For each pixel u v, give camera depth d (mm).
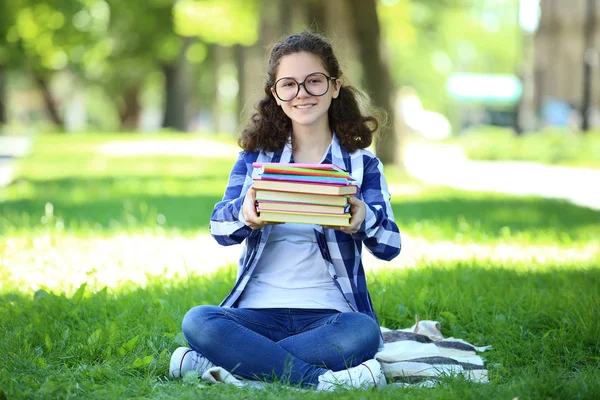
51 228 10680
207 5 36969
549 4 39281
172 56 49469
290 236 4629
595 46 35188
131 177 19875
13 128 58938
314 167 4250
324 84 4668
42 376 4535
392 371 4699
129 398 4184
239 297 4664
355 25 21531
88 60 49750
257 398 4039
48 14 43031
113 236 10242
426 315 6043
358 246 4668
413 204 14773
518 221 12391
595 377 4453
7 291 6965
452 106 75875
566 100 38344
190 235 10492
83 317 5891
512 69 84000
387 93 21812
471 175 24391
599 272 7773
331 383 4242
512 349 5207
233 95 73500
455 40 74500
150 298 6430
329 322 4496
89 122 88250
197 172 21750
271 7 31953
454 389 4164
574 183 21516
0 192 16062
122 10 45875
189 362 4543
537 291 6758
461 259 8422
